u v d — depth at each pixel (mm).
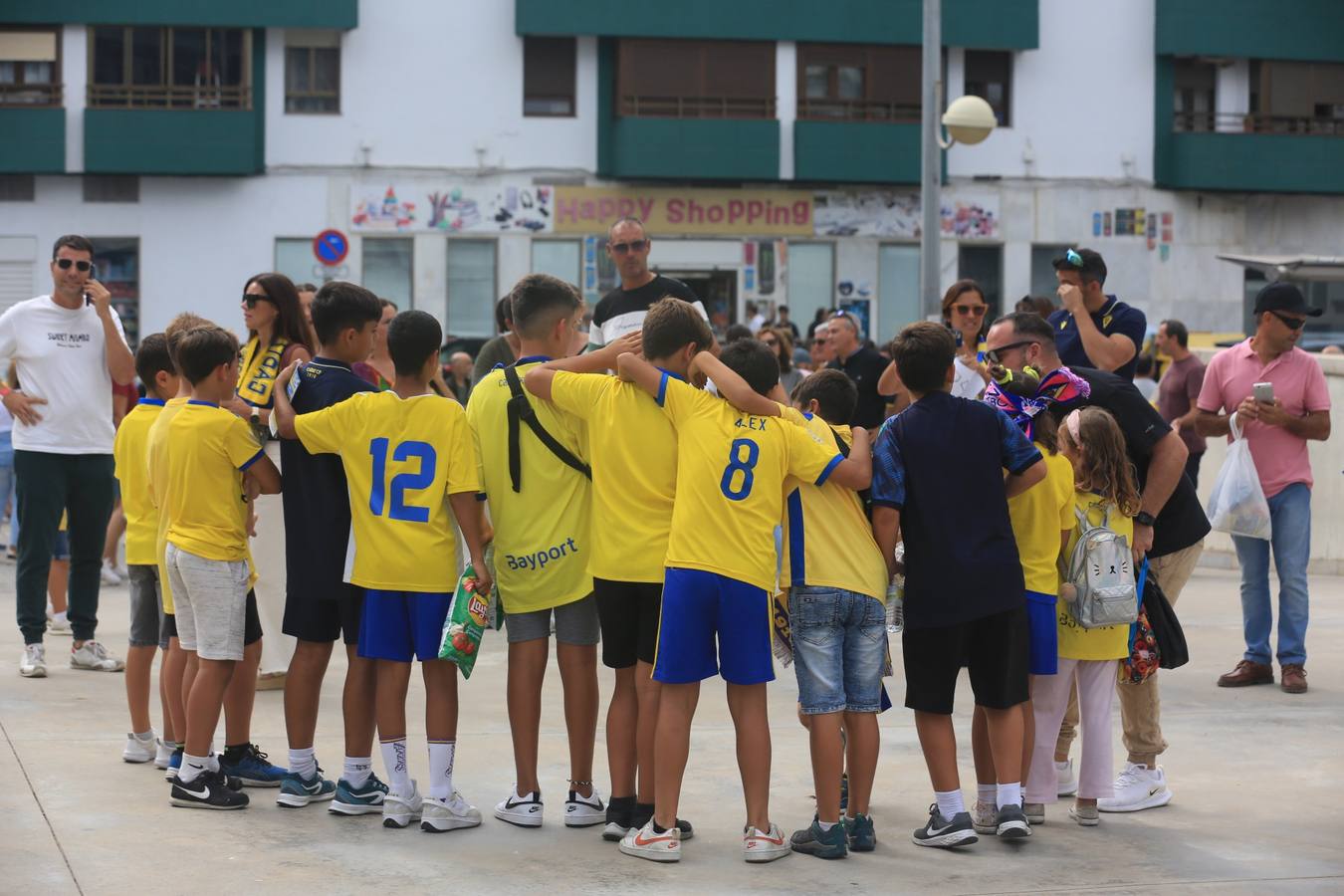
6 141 30875
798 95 33312
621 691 6059
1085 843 6051
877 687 5949
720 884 5449
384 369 8773
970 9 33094
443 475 6039
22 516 9102
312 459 6246
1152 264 34406
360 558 6059
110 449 9312
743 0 32719
